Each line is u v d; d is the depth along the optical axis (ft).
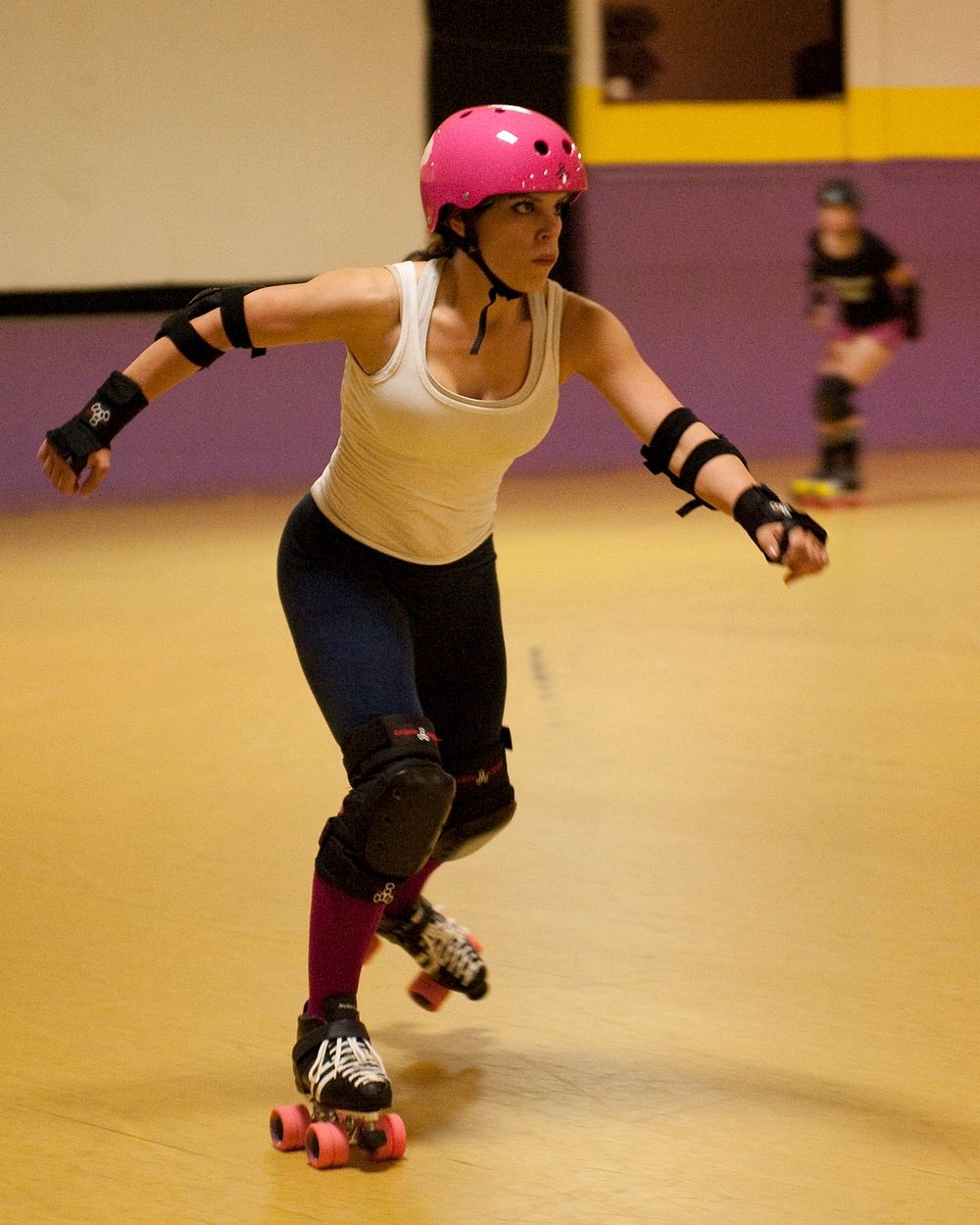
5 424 73.61
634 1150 17.10
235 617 47.62
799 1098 18.22
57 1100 18.58
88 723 36.22
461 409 17.39
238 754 33.63
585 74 81.41
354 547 18.67
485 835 20.13
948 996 20.92
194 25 75.31
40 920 24.40
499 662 19.62
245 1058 19.67
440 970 20.53
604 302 83.10
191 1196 16.26
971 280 88.99
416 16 78.79
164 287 76.33
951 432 90.07
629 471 80.64
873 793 29.73
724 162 83.97
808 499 67.92
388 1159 16.98
